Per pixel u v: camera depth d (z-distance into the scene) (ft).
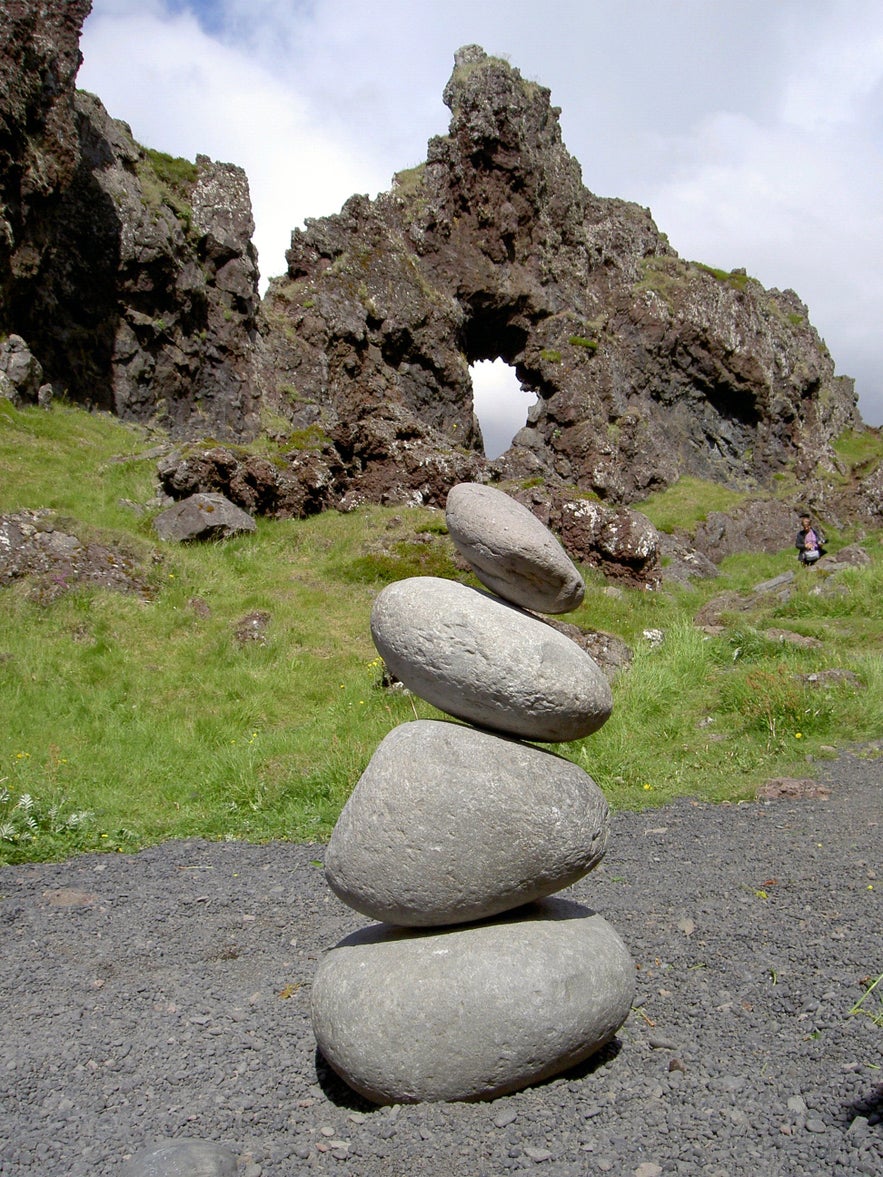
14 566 36.01
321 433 55.98
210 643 35.29
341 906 16.63
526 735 10.77
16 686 29.84
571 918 10.69
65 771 24.35
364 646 36.86
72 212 62.64
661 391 98.84
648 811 21.81
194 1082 10.27
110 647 33.73
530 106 96.43
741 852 17.95
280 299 82.74
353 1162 8.47
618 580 50.01
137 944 14.79
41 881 17.85
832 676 30.14
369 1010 9.39
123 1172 8.09
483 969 9.41
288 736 27.68
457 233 92.99
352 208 87.81
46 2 57.82
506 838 9.98
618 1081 9.68
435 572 44.68
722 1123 8.52
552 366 90.63
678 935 13.78
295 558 46.26
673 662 33.12
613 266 101.91
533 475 71.26
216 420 71.26
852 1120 8.30
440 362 88.33
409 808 10.06
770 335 107.86
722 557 78.07
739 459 102.68
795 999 11.12
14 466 49.11
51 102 58.65
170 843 20.66
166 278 67.72
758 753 25.71
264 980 13.38
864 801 21.02
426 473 56.34
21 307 60.80
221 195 75.20
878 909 13.88
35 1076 10.36
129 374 66.44
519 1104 9.21
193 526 45.24
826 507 92.07
